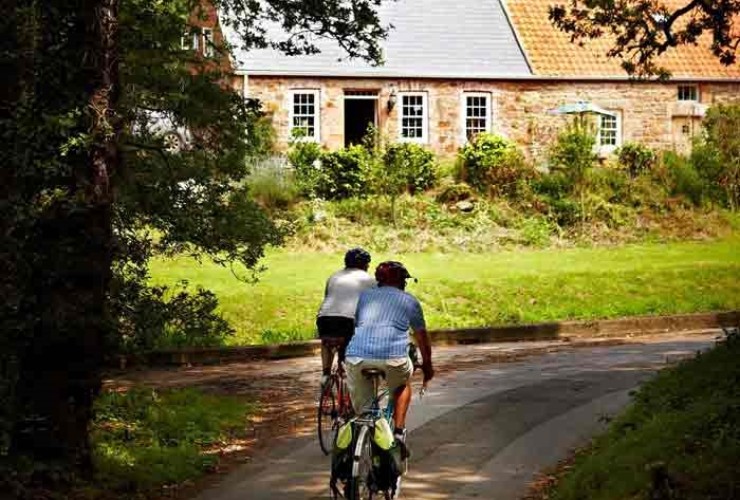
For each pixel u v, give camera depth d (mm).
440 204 53594
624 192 55250
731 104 63562
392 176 52781
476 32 66125
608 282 41312
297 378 27641
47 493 15031
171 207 22859
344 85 62438
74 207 15164
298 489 15852
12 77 16000
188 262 42969
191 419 20891
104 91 15758
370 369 14242
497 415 21125
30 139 15273
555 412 21328
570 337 36406
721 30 26422
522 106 64875
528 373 27156
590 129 61406
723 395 15453
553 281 40969
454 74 63594
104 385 25750
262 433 20500
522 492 15211
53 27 15617
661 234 52281
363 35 24625
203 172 23172
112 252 16125
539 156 64375
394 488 14055
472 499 14828
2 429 15023
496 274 41938
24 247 15312
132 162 22172
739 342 20172
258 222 24078
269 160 52688
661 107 66625
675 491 11523
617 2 27750
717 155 57125
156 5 22234
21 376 15508
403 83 63250
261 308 35719
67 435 15750
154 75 22625
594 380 25547
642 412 17172
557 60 65562
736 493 11227
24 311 15195
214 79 23734
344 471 13883
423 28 65562
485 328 35469
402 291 14883
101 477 16094
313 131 62125
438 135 63812
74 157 15539
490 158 56344
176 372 28938
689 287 41594
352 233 49250
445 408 21984
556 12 27594
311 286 38562
